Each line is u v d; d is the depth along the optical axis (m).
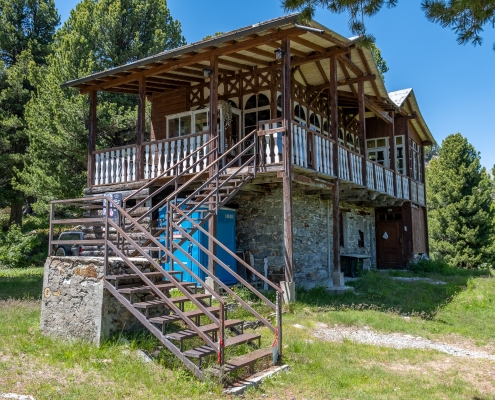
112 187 12.02
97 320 6.10
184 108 13.80
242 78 13.13
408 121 18.89
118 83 12.07
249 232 12.16
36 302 9.13
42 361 5.45
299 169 10.12
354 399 4.96
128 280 6.42
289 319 8.31
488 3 5.05
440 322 9.35
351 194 14.10
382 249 19.03
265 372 5.56
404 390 5.35
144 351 5.82
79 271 6.41
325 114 15.62
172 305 5.54
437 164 27.09
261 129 10.02
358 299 10.79
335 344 7.11
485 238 24.70
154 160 11.52
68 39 18.16
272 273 11.72
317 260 13.37
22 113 24.03
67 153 17.84
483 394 5.39
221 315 5.17
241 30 9.38
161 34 20.08
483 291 12.66
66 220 6.78
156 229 8.81
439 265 18.19
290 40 10.49
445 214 25.27
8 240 20.36
